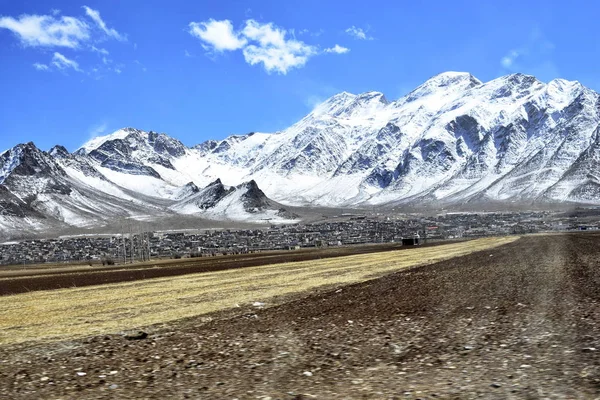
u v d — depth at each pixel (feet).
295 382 48.52
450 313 80.07
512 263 165.99
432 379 46.44
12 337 83.82
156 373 55.16
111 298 144.56
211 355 62.54
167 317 99.35
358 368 52.24
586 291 92.48
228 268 292.20
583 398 38.99
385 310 88.38
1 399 47.85
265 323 84.48
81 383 52.60
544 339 58.03
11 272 470.39
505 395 40.57
